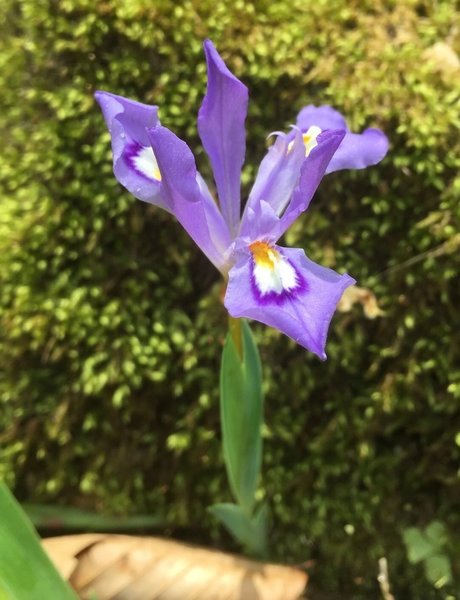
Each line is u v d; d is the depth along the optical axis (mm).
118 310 164
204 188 119
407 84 156
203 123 115
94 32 158
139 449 171
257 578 144
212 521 173
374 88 157
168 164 99
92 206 163
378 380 165
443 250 154
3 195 171
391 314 160
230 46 159
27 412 169
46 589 103
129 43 160
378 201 159
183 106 161
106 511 173
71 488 174
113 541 149
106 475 172
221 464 170
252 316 94
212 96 112
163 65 161
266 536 165
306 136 136
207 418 169
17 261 164
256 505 169
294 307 98
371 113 156
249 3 161
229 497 171
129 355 163
